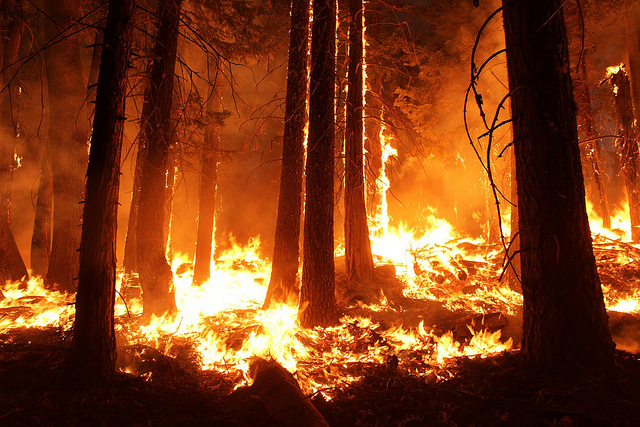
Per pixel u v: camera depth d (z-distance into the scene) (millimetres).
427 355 6547
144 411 4695
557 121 5305
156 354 6488
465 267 12867
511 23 5520
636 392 4527
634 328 6805
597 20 13492
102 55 5402
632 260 11789
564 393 4656
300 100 10797
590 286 5297
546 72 5320
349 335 8055
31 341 7375
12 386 5137
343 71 14016
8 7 10938
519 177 5562
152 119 9617
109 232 5414
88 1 12664
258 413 4539
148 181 9547
